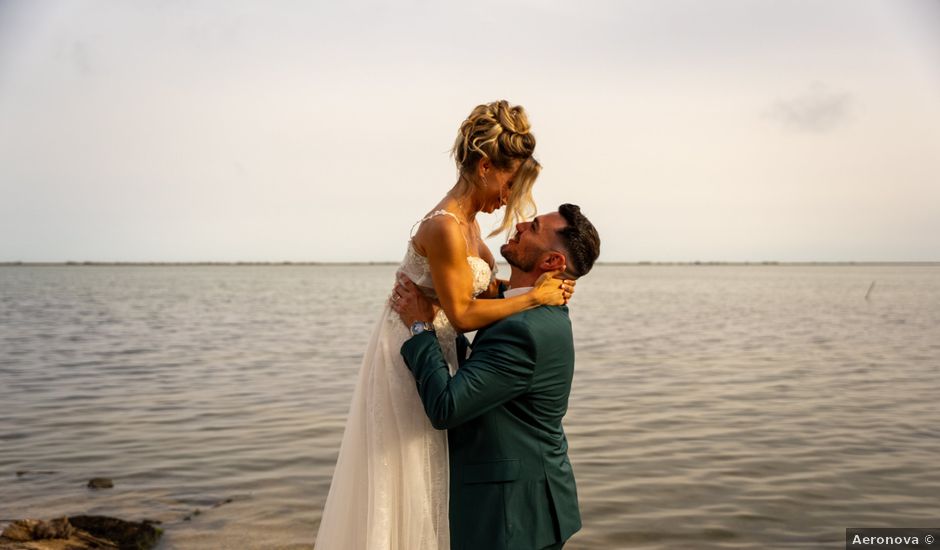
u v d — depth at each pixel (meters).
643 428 8.66
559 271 2.37
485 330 2.29
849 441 8.03
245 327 25.34
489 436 2.29
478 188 2.43
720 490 6.32
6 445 7.81
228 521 5.52
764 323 27.23
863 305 40.94
